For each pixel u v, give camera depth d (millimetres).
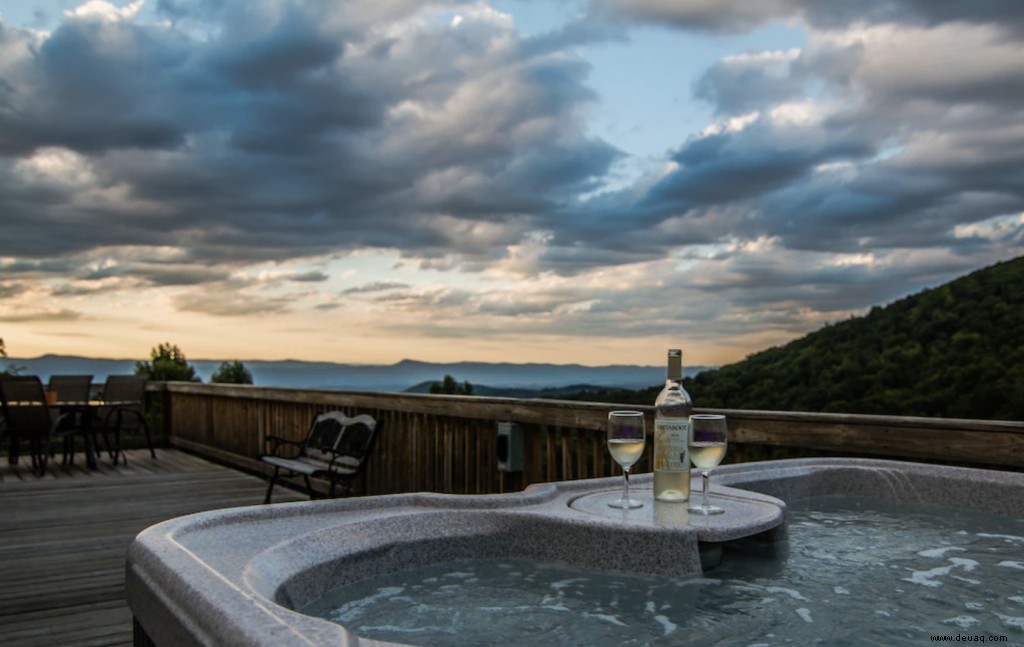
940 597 1567
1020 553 1939
